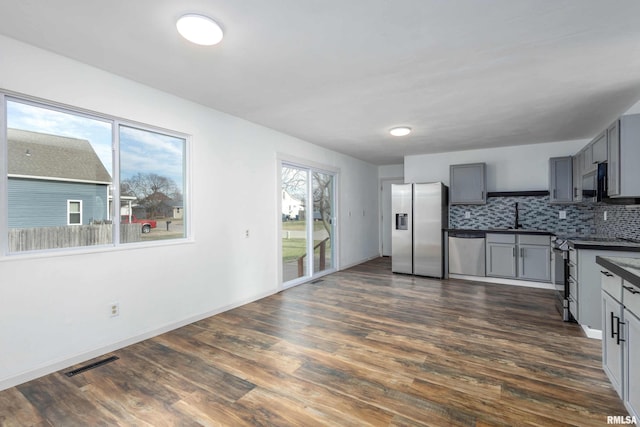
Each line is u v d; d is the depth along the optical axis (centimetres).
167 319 310
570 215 497
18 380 217
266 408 191
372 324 326
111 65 252
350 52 229
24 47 218
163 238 315
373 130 443
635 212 335
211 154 355
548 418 180
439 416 183
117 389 211
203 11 180
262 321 337
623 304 186
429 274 548
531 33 203
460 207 581
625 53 228
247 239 401
